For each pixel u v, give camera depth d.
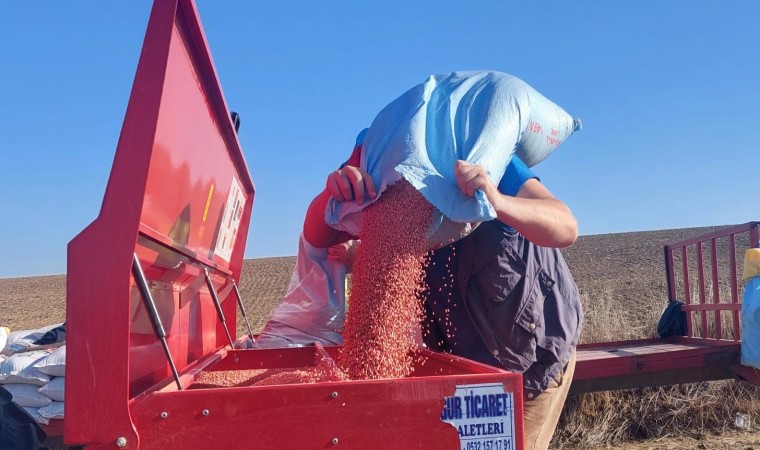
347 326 2.50
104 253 1.65
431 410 1.82
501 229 2.89
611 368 5.57
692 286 9.55
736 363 5.76
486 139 2.60
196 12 2.21
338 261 4.28
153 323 1.89
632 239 49.84
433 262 3.05
